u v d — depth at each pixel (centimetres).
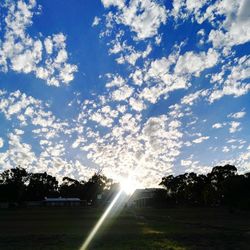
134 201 16925
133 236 3697
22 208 13425
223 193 11381
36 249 2803
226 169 13962
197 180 15512
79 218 7356
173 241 3303
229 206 10812
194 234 3922
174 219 7012
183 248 2881
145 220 6688
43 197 17412
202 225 5388
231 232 4181
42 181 17538
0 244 3108
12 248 2862
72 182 18500
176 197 16338
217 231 4312
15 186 16162
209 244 3127
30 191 17138
